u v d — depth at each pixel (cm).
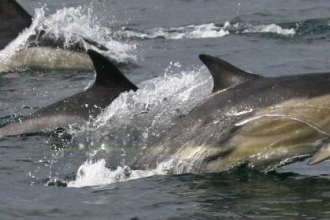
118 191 3139
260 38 6862
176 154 3366
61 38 6366
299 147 3266
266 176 3269
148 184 3212
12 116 4516
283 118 3238
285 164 3306
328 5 8388
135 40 6956
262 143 3272
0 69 6184
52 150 3800
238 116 3297
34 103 4859
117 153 3675
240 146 3291
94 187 3225
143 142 3722
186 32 7312
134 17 8356
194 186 3162
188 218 2805
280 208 2875
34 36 6362
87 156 3678
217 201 2973
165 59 6184
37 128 4134
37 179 3366
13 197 3092
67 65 6238
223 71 3384
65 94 5147
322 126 3222
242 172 3306
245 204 2928
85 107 4138
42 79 5766
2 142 3981
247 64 5909
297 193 3044
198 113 3391
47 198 3077
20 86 5459
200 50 6488
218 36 7056
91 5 9112
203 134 3344
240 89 3344
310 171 3328
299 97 3238
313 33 6950
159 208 2916
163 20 8144
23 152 3781
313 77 3291
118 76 4216
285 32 7025
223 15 8206
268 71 5672
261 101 3278
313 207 2875
